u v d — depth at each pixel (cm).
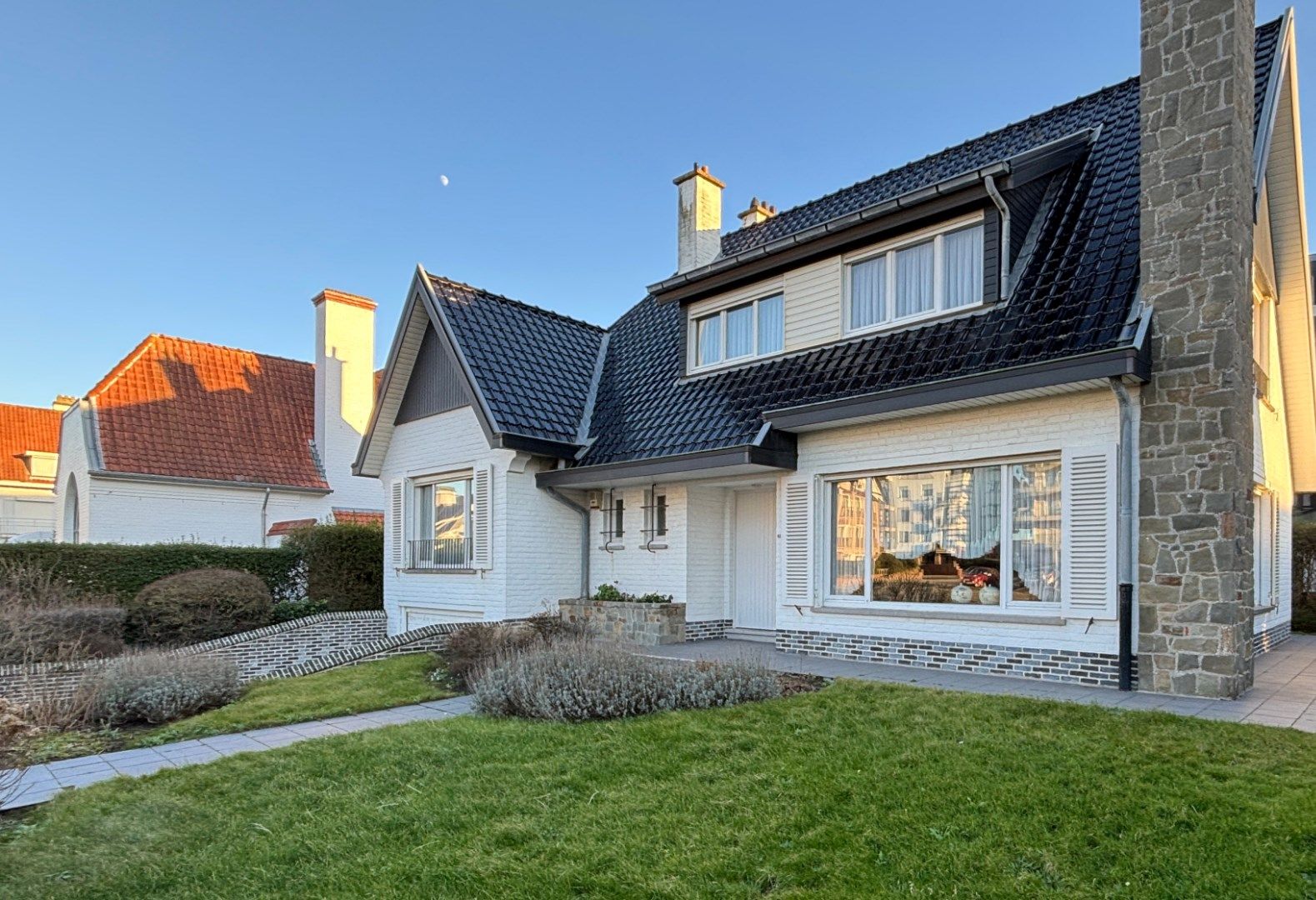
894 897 361
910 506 993
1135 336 758
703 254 1569
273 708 823
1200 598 731
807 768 529
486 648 996
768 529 1276
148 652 1048
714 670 785
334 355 2344
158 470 1977
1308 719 627
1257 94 943
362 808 501
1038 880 371
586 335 1689
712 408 1220
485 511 1377
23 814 527
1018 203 991
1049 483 865
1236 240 748
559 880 393
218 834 471
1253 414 982
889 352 1033
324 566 1708
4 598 1208
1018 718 626
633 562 1344
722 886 380
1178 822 420
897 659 967
